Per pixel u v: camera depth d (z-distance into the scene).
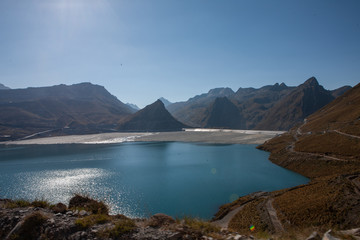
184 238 10.94
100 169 96.12
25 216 12.70
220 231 13.44
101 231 11.16
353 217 33.28
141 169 95.75
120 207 55.53
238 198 60.19
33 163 111.12
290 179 77.88
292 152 105.81
